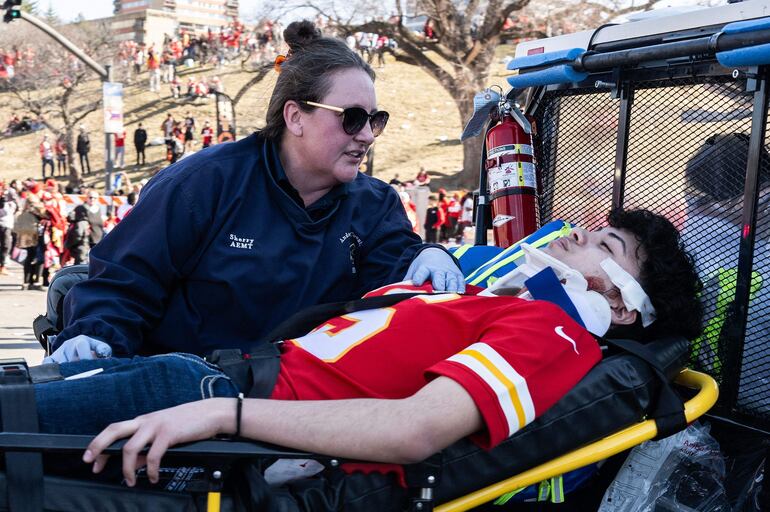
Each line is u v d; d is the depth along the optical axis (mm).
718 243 2525
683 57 2582
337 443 1785
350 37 22656
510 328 1988
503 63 31625
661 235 2365
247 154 2588
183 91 43906
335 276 2688
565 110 3137
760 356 2352
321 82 2527
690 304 2355
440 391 1833
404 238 2867
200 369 2016
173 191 2465
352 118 2537
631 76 2787
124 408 1904
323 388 2033
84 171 36188
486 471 1982
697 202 2594
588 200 3057
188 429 1753
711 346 2506
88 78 42562
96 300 2391
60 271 3002
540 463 2037
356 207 2791
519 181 3178
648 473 2309
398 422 1786
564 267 2336
